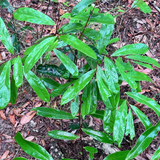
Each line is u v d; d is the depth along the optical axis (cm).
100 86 64
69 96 64
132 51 71
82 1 57
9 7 85
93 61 75
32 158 118
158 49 168
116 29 173
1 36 62
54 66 82
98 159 113
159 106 69
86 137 122
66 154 117
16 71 61
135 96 72
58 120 134
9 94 61
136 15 182
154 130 66
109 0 188
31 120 134
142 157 115
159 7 192
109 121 76
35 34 154
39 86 66
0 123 132
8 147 123
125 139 122
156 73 153
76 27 62
